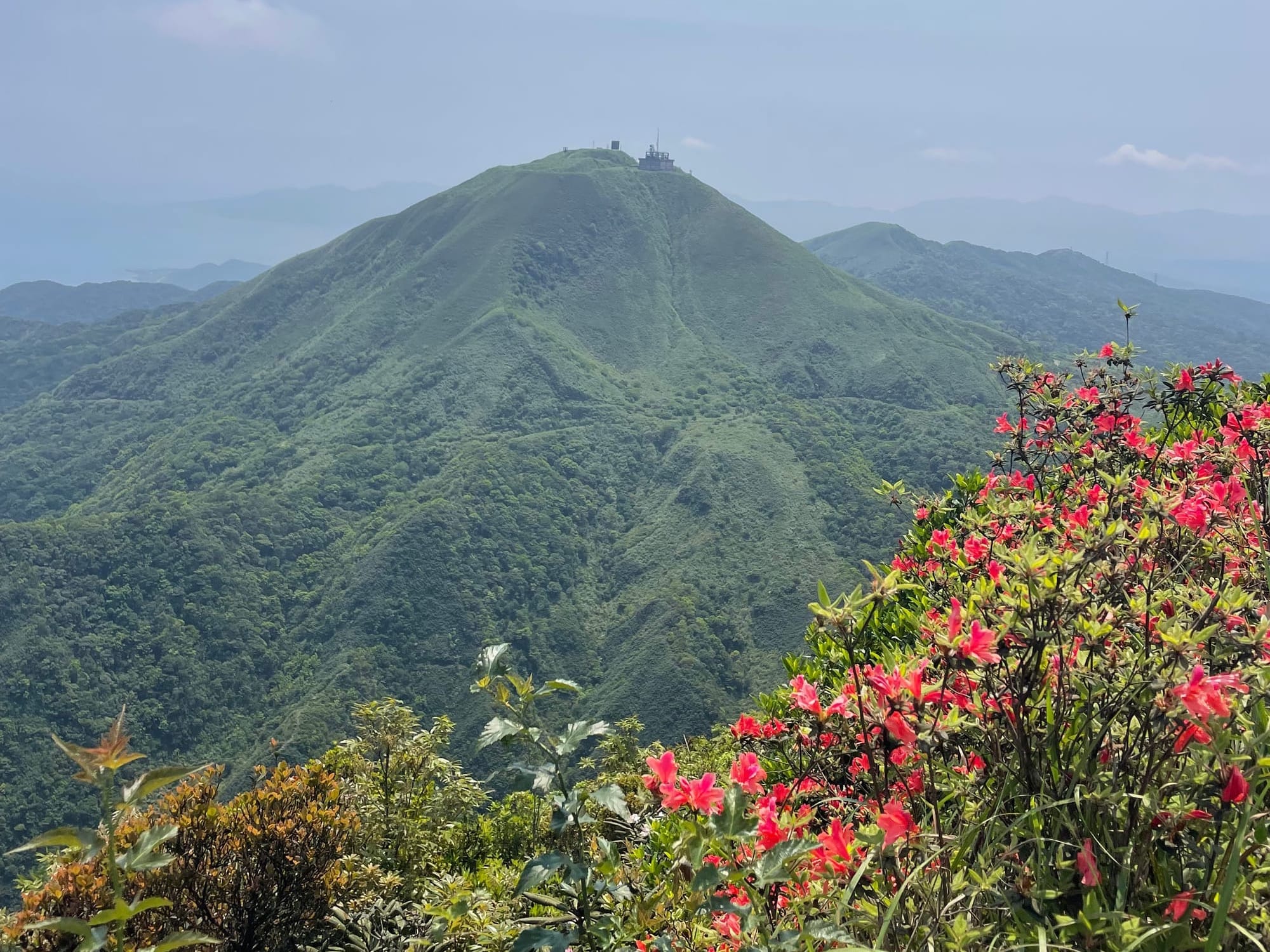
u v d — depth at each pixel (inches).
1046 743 72.7
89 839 57.5
